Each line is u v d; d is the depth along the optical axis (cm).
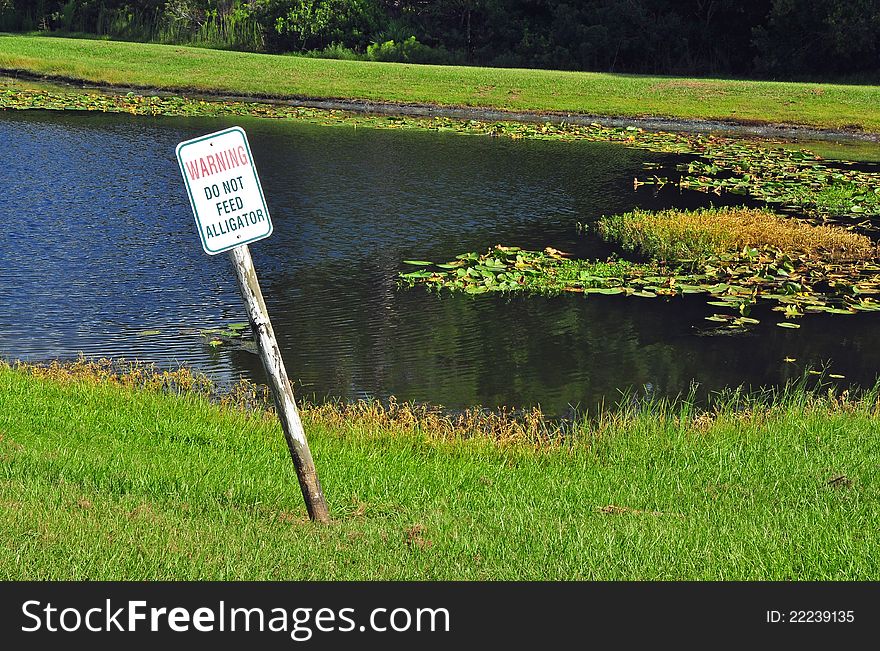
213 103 4000
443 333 1498
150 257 1817
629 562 644
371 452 974
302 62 4722
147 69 4541
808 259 1948
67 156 2752
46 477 752
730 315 1616
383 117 3859
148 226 2031
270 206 2302
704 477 900
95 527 638
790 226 2172
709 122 3916
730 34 5406
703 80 4466
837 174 2834
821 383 1339
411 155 3052
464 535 683
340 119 3750
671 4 5466
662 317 1599
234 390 1234
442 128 3622
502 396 1266
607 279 1784
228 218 670
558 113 4025
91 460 809
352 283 1741
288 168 2766
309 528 687
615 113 4006
